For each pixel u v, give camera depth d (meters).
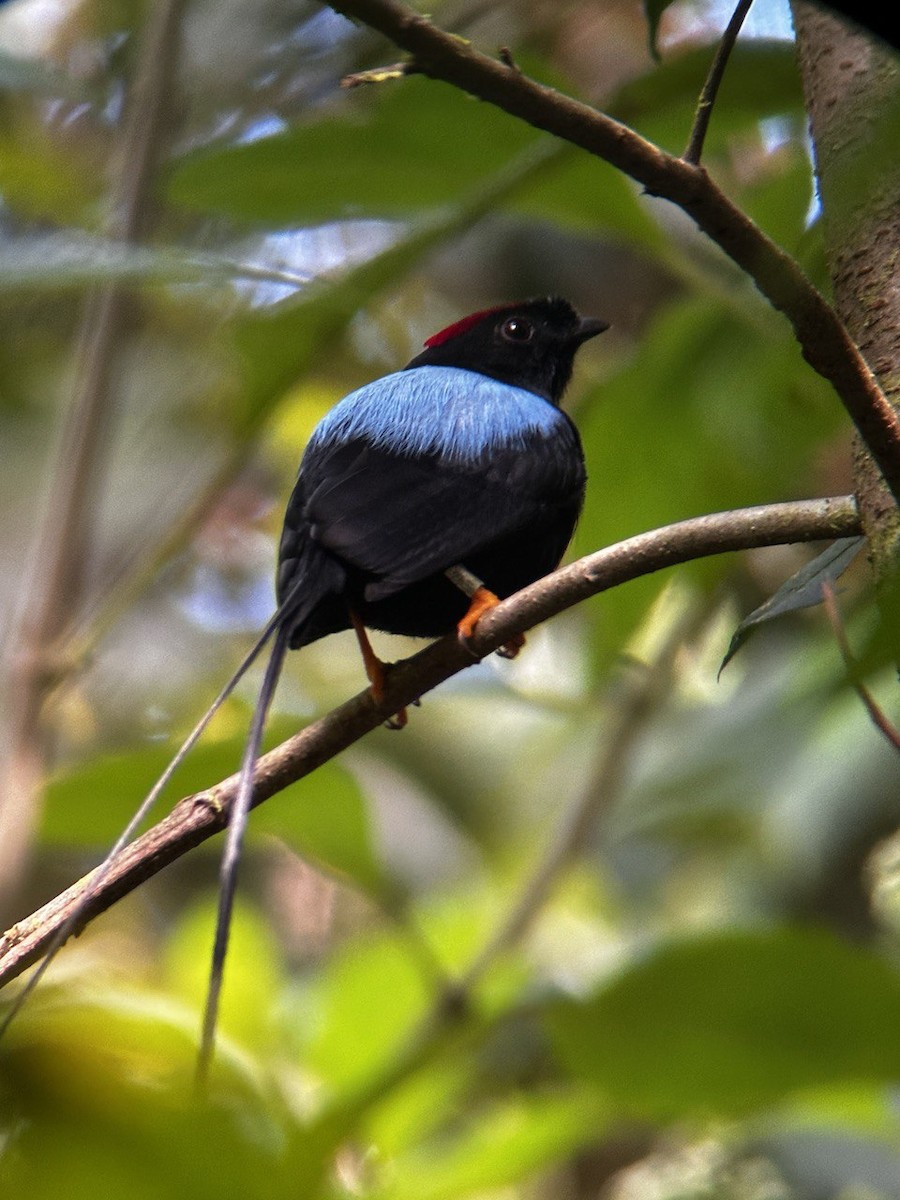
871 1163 10.26
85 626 9.73
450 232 8.66
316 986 11.39
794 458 10.76
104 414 10.22
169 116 10.16
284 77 11.32
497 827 14.84
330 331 8.93
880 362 5.36
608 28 15.15
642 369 10.56
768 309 9.69
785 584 5.53
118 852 5.70
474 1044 8.17
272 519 16.34
